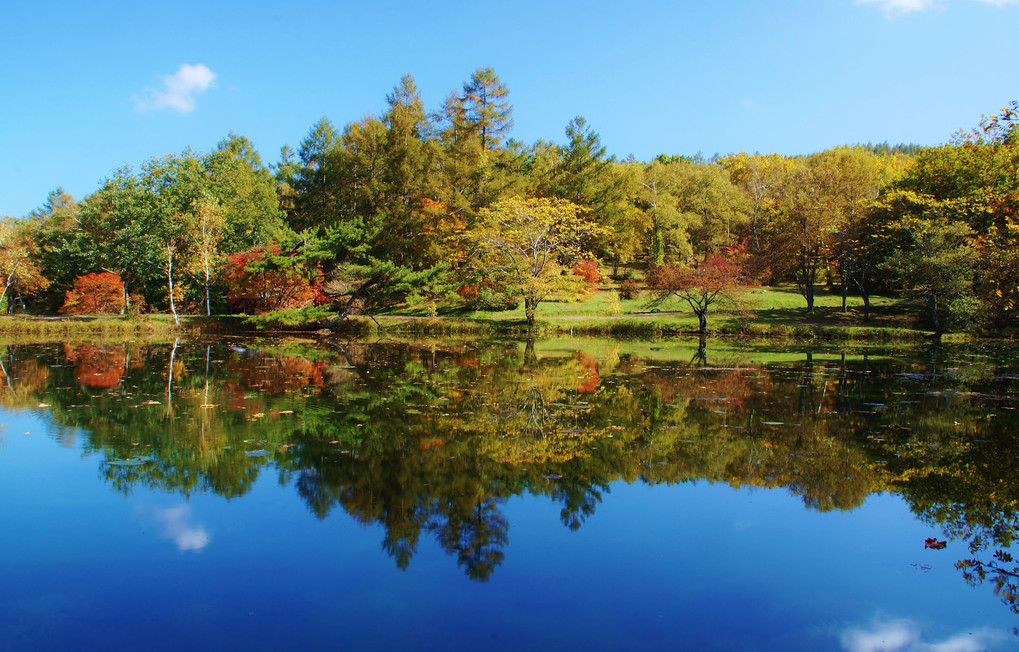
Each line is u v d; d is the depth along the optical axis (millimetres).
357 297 33250
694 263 47312
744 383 15133
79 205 41094
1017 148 25625
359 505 6648
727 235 51750
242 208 42531
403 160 40906
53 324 29203
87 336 29312
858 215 33625
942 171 33500
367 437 9453
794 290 44656
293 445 8922
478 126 46875
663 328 30859
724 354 22500
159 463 8031
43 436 9297
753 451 8922
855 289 43250
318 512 6434
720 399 12914
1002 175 29609
